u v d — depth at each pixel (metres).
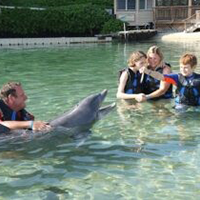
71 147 2.94
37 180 2.44
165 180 2.40
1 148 2.87
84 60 8.94
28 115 3.28
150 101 4.28
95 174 2.51
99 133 3.25
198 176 2.44
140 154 2.82
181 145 2.97
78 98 4.59
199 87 3.97
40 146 2.94
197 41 13.50
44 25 16.25
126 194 2.24
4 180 2.44
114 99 4.43
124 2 18.39
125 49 11.53
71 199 2.20
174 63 7.50
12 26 15.88
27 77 6.45
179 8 17.69
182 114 3.77
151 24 18.55
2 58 9.85
